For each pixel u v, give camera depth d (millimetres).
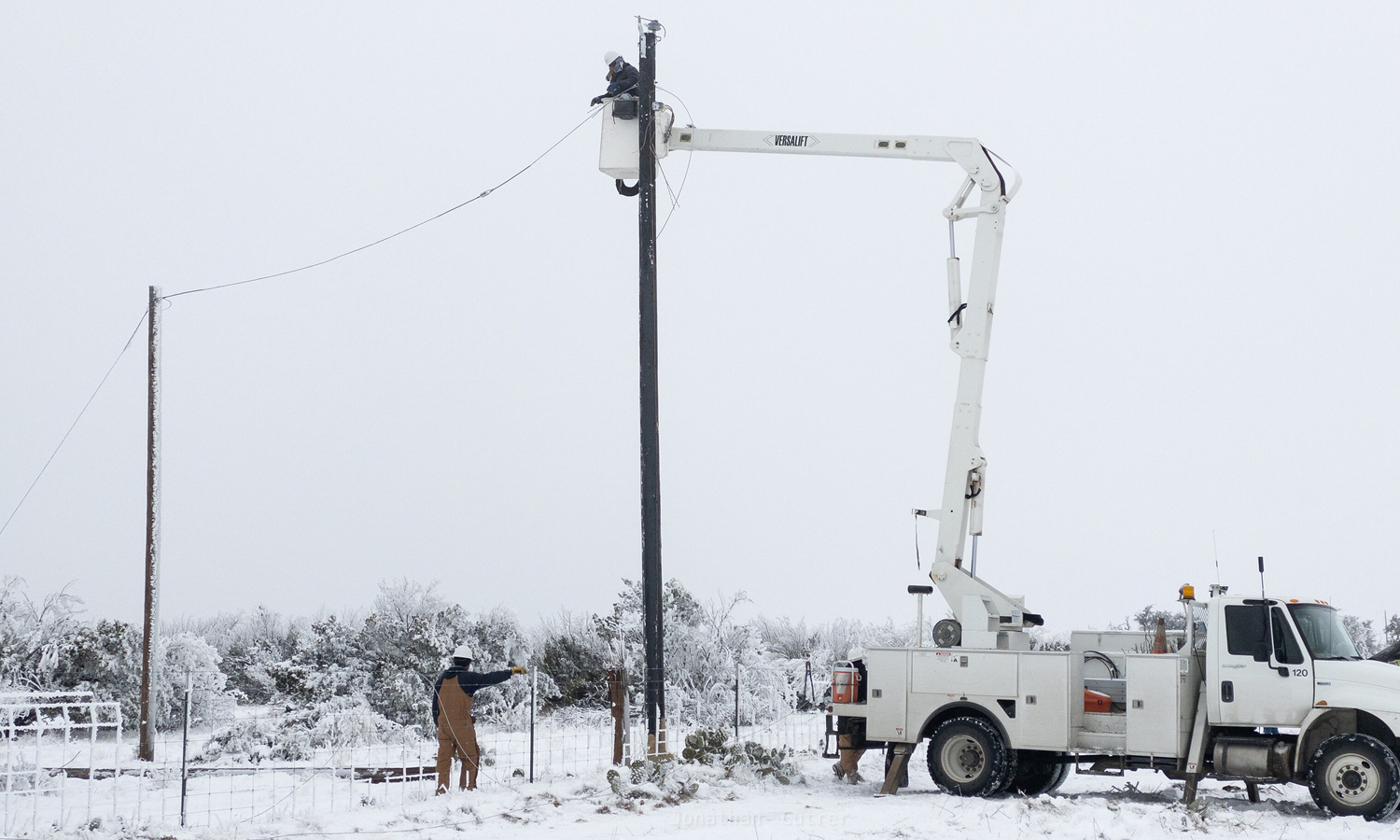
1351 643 14320
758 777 15945
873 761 19297
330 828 12141
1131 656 14242
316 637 26000
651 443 17672
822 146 18188
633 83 18547
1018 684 14734
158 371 22797
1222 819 12508
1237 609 14062
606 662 24359
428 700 24375
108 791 15180
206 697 25750
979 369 16750
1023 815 12492
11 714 12398
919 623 16125
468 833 11922
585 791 14484
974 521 16453
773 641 38844
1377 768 12914
